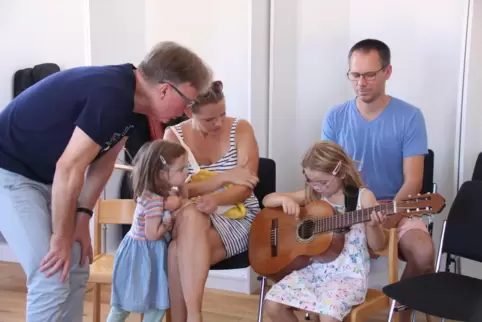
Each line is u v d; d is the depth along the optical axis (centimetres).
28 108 154
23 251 156
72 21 359
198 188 224
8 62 364
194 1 333
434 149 303
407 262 230
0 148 158
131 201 245
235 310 294
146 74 152
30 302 157
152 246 214
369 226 199
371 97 246
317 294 197
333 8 315
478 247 214
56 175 149
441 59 297
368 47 244
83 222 182
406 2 300
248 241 224
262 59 310
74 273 180
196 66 153
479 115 288
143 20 347
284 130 322
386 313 286
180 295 212
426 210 186
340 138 259
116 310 219
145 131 297
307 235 211
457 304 185
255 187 251
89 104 146
